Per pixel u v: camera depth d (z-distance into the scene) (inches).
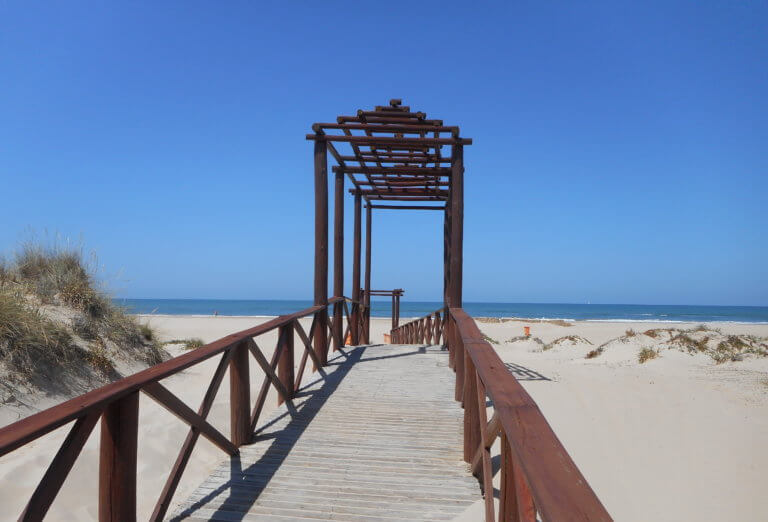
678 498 167.8
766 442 218.7
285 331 191.0
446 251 362.6
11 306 223.5
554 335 892.0
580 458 201.9
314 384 220.4
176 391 253.3
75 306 268.2
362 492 117.0
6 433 58.9
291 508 109.0
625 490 175.6
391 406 186.7
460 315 188.7
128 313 302.7
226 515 105.7
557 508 41.6
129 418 86.8
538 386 303.3
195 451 171.2
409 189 380.5
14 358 207.9
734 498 169.2
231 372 145.6
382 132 248.5
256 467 130.8
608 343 532.1
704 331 543.5
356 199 374.0
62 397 213.0
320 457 137.9
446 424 166.6
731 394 292.2
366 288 415.8
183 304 3828.7
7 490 127.3
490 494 91.2
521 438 56.2
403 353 310.3
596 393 289.4
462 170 253.8
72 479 134.7
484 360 98.5
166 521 103.0
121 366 261.9
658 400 278.8
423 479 124.5
